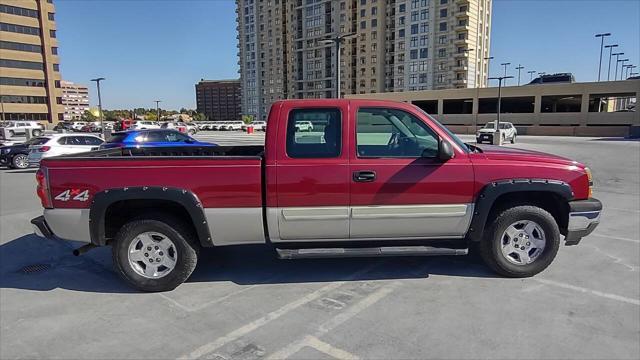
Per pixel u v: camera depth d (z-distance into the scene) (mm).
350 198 4086
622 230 6352
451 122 66000
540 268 4445
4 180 13211
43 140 15227
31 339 3344
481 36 94062
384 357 3025
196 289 4309
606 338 3246
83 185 4016
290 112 4090
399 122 4227
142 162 4016
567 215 4422
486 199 4168
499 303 3879
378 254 4145
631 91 51312
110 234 4344
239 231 4145
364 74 102500
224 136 46250
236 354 3104
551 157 4457
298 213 4074
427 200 4152
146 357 3076
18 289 4367
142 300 4066
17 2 82938
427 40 92250
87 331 3467
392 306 3850
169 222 4148
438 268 4812
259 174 4043
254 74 132750
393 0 96875
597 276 4508
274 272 4754
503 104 67125
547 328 3406
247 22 132000
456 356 3023
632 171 13789
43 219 4270
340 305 3891
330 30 107312
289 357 3051
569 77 65875
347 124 4098
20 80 84500
